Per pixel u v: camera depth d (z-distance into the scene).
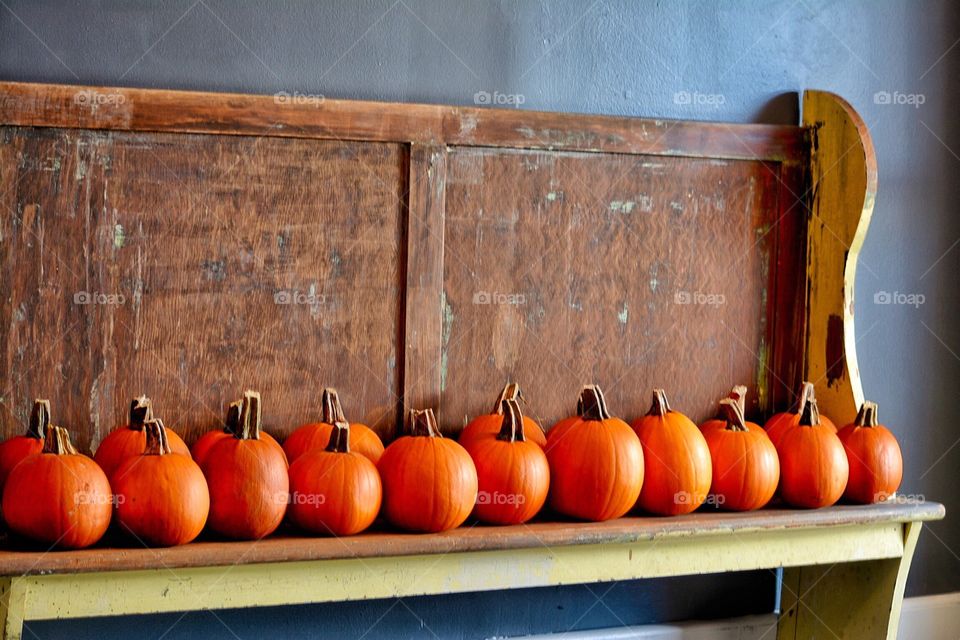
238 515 1.99
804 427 2.43
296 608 2.47
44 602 1.86
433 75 2.51
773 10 2.79
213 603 1.96
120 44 2.29
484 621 2.62
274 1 2.39
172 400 2.30
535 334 2.54
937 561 3.03
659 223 2.63
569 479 2.22
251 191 2.33
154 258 2.28
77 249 2.23
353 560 2.04
